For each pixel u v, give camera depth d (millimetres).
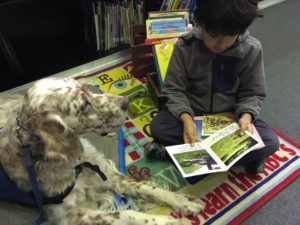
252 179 1504
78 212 1243
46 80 1160
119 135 1719
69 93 1115
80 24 2393
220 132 1412
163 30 2016
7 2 1851
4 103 1701
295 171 1522
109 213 1241
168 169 1572
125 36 2354
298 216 1372
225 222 1344
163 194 1393
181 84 1557
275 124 1773
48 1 2119
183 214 1367
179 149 1367
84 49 2357
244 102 1487
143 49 2020
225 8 1139
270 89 1995
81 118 1148
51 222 1279
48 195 1230
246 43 1411
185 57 1498
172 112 1514
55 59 2270
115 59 2316
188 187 1489
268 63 2209
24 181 1214
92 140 1691
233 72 1478
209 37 1276
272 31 2529
